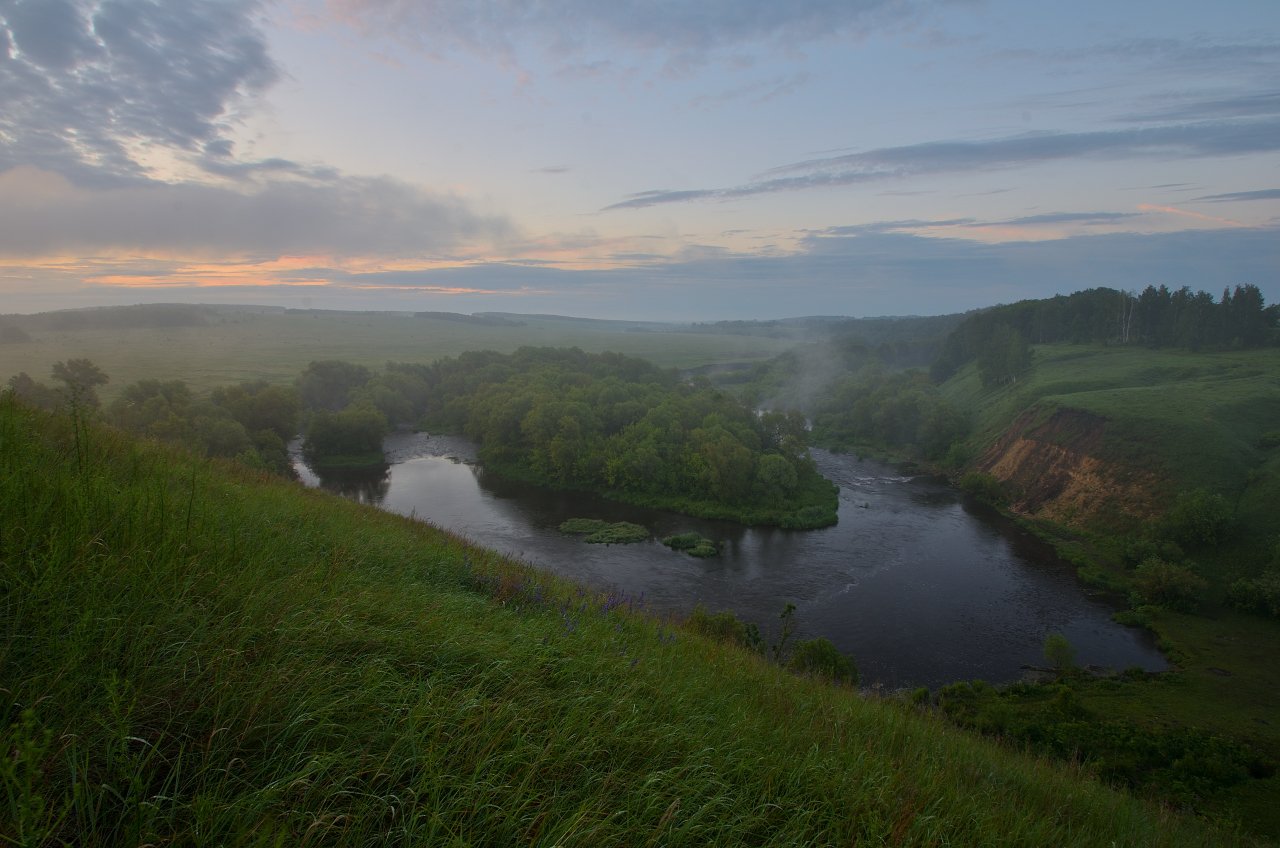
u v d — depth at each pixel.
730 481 61.06
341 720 4.02
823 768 5.48
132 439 10.57
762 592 40.94
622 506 62.66
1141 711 27.52
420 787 3.55
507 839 3.55
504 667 5.25
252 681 3.88
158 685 3.67
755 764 5.21
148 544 4.88
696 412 79.88
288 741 3.73
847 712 8.59
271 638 4.45
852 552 49.81
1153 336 109.44
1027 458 69.50
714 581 42.59
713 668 8.77
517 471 73.06
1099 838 6.85
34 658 3.54
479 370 113.19
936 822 5.06
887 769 6.09
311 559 6.93
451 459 80.62
